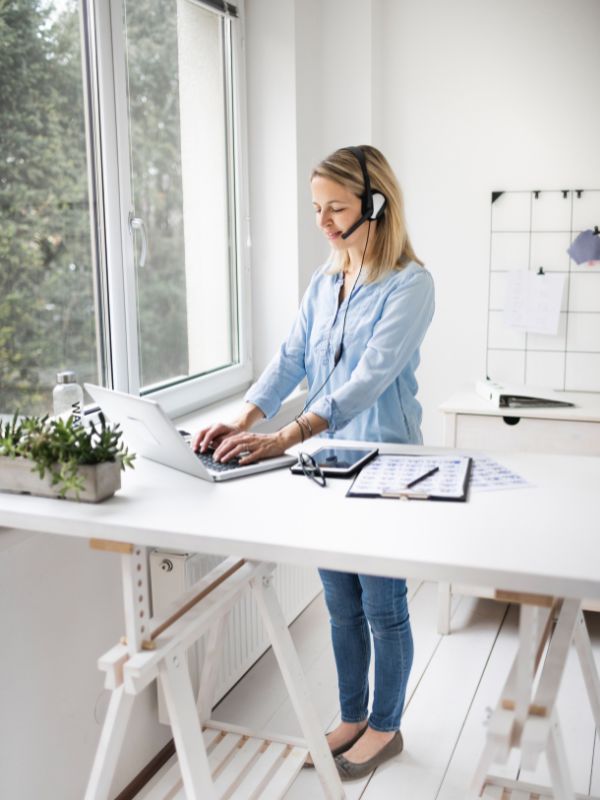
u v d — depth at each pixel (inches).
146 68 100.0
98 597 79.2
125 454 63.2
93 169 91.7
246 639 102.0
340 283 84.9
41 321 85.9
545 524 56.2
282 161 121.0
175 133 106.5
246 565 70.4
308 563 52.7
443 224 131.6
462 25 126.2
